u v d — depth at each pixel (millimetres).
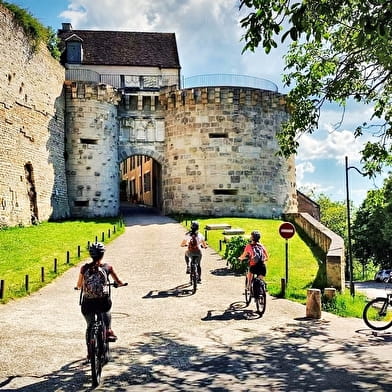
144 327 11094
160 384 7340
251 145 39562
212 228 30188
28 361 8430
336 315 13258
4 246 21656
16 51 29859
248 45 8281
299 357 8883
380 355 9094
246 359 8734
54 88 35781
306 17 8250
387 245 53062
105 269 7598
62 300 13781
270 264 20500
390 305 12102
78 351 9055
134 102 40938
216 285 16250
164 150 41125
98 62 42562
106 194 38500
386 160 13953
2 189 27500
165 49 44938
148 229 31359
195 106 39438
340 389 7105
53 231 27750
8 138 28547
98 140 38438
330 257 17016
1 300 13211
